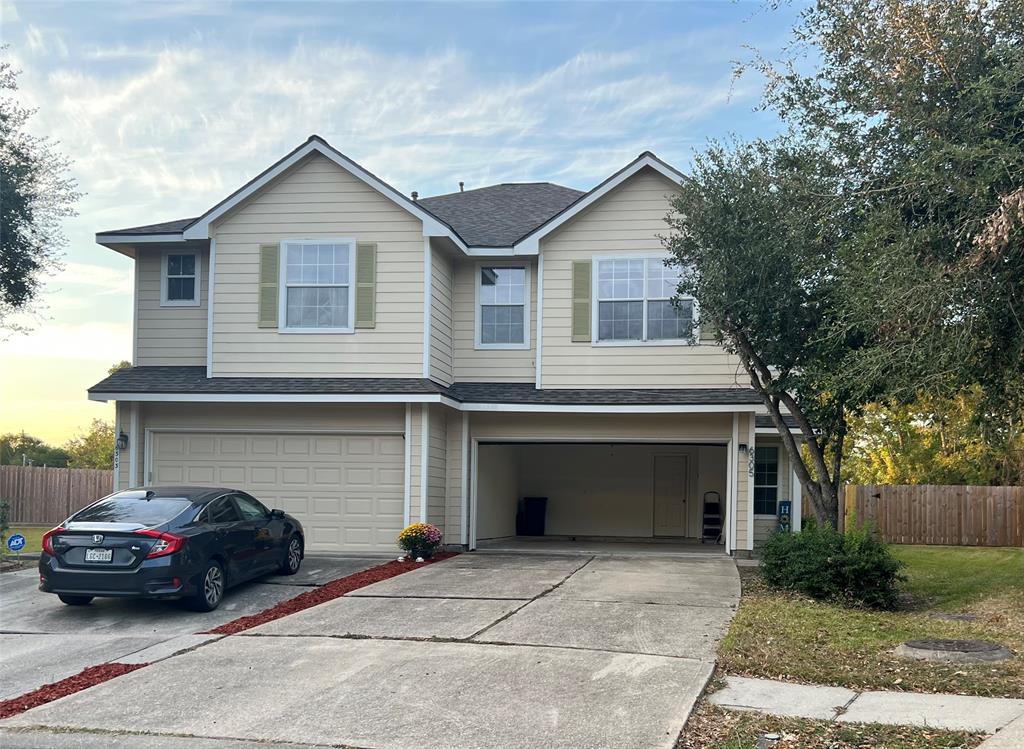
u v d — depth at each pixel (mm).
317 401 16188
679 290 14352
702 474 21984
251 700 7578
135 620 11094
